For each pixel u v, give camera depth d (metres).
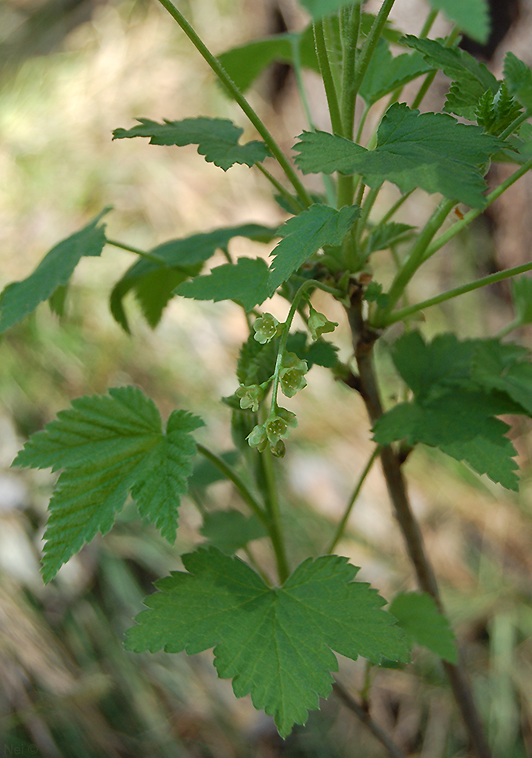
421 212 1.00
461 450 0.40
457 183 0.34
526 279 0.45
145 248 1.03
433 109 0.92
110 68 1.20
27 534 0.82
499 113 0.37
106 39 1.25
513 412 0.40
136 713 0.77
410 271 0.40
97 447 0.39
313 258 0.40
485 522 0.94
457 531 0.94
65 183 1.07
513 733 0.80
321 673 0.37
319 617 0.38
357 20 0.38
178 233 1.05
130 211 1.06
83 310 0.96
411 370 0.43
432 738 0.81
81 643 0.78
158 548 0.85
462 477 0.96
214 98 1.17
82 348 0.94
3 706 0.72
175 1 1.27
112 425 0.39
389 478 0.44
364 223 0.40
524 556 0.92
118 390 0.40
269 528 0.43
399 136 0.36
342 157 0.35
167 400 0.94
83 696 0.75
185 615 0.38
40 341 0.92
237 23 1.22
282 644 0.38
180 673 0.81
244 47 0.48
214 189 1.10
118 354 0.95
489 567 0.92
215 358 0.98
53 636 0.77
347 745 0.82
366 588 0.38
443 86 0.90
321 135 0.36
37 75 1.23
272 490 0.43
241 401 0.38
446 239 0.39
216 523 0.47
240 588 0.39
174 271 0.48
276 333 0.38
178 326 0.99
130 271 0.47
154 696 0.79
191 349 0.98
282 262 0.35
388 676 0.86
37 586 0.80
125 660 0.79
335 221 0.35
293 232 0.36
